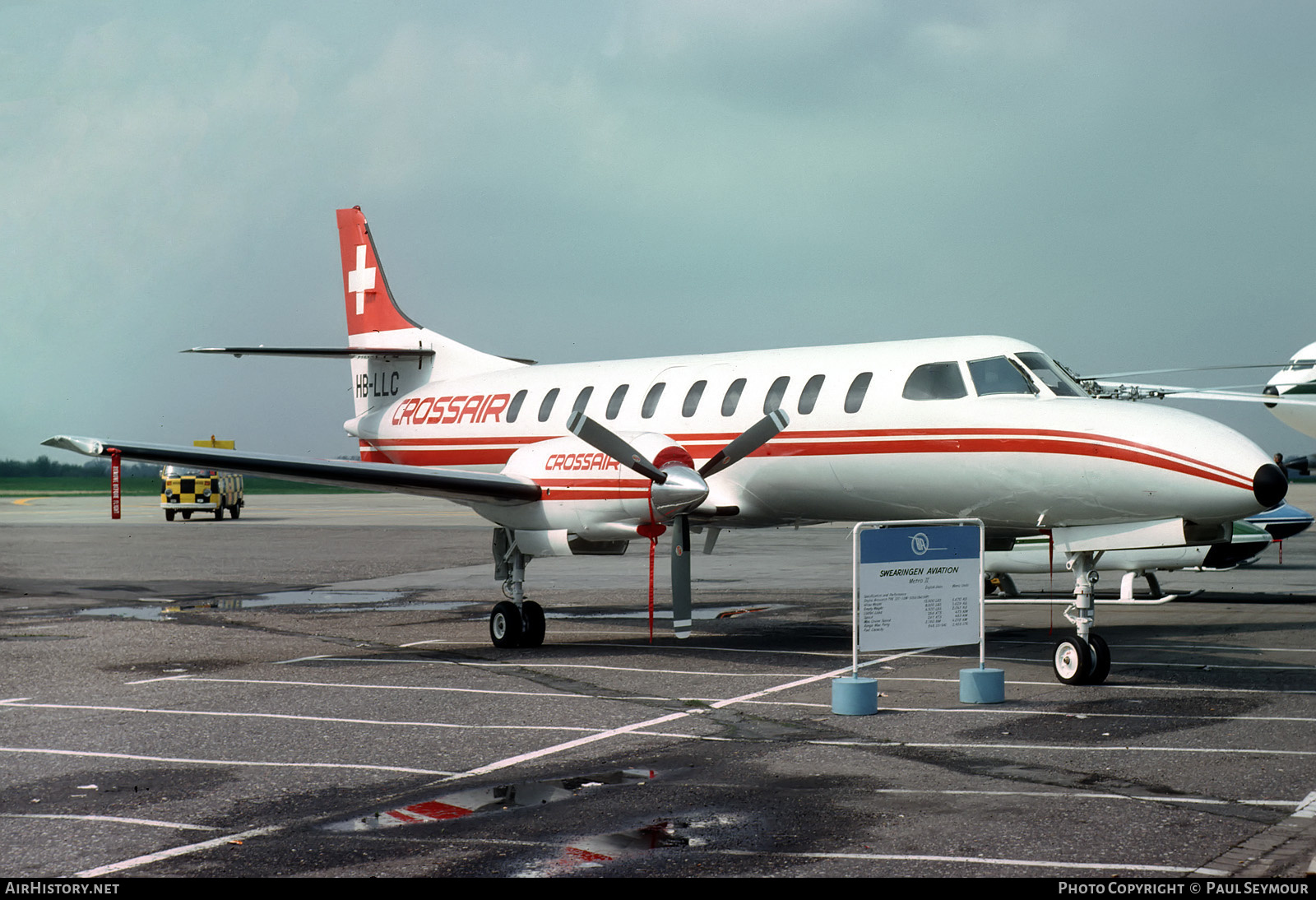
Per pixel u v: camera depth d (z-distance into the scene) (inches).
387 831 221.5
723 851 208.2
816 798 241.1
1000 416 435.8
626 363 591.5
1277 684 374.3
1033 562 577.3
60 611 604.1
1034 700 350.0
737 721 321.4
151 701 354.0
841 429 478.9
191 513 1683.1
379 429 719.1
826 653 455.5
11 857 207.2
